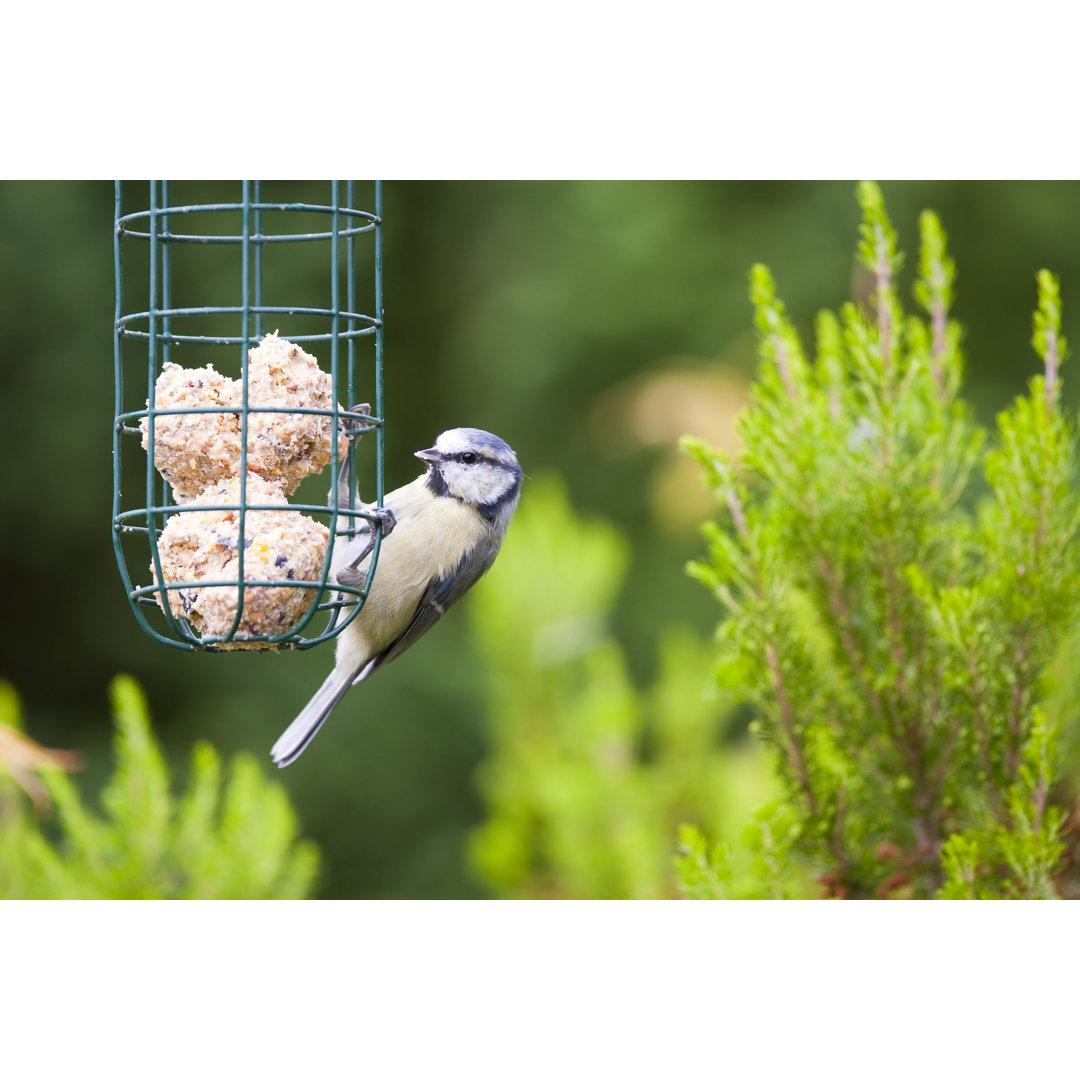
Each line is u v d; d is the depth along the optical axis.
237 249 16.56
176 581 6.57
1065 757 6.88
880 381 6.93
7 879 7.79
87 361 16.88
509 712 9.36
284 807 8.16
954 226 17.19
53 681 17.28
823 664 7.21
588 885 8.46
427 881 16.42
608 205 17.97
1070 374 16.78
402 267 18.80
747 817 8.52
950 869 6.25
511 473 8.01
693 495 16.31
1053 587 6.56
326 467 7.11
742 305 17.08
